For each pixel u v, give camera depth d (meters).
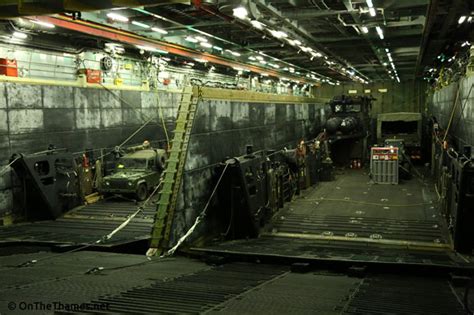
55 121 15.71
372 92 38.19
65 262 8.01
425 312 4.88
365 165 26.20
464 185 10.18
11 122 13.90
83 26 14.91
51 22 13.66
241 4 11.30
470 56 13.91
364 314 4.69
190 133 11.16
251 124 15.47
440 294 6.38
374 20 14.61
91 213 14.78
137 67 21.91
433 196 17.03
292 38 17.30
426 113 34.91
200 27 16.14
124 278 6.60
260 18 13.30
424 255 9.86
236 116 14.12
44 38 15.82
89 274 6.79
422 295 6.21
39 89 14.98
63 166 14.87
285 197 16.45
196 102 11.58
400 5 12.30
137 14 14.58
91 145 17.56
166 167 10.84
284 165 17.38
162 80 23.30
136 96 20.34
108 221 13.64
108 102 18.53
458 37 18.77
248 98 15.22
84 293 5.32
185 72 25.22
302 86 41.81
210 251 10.07
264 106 16.88
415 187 19.20
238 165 11.88
